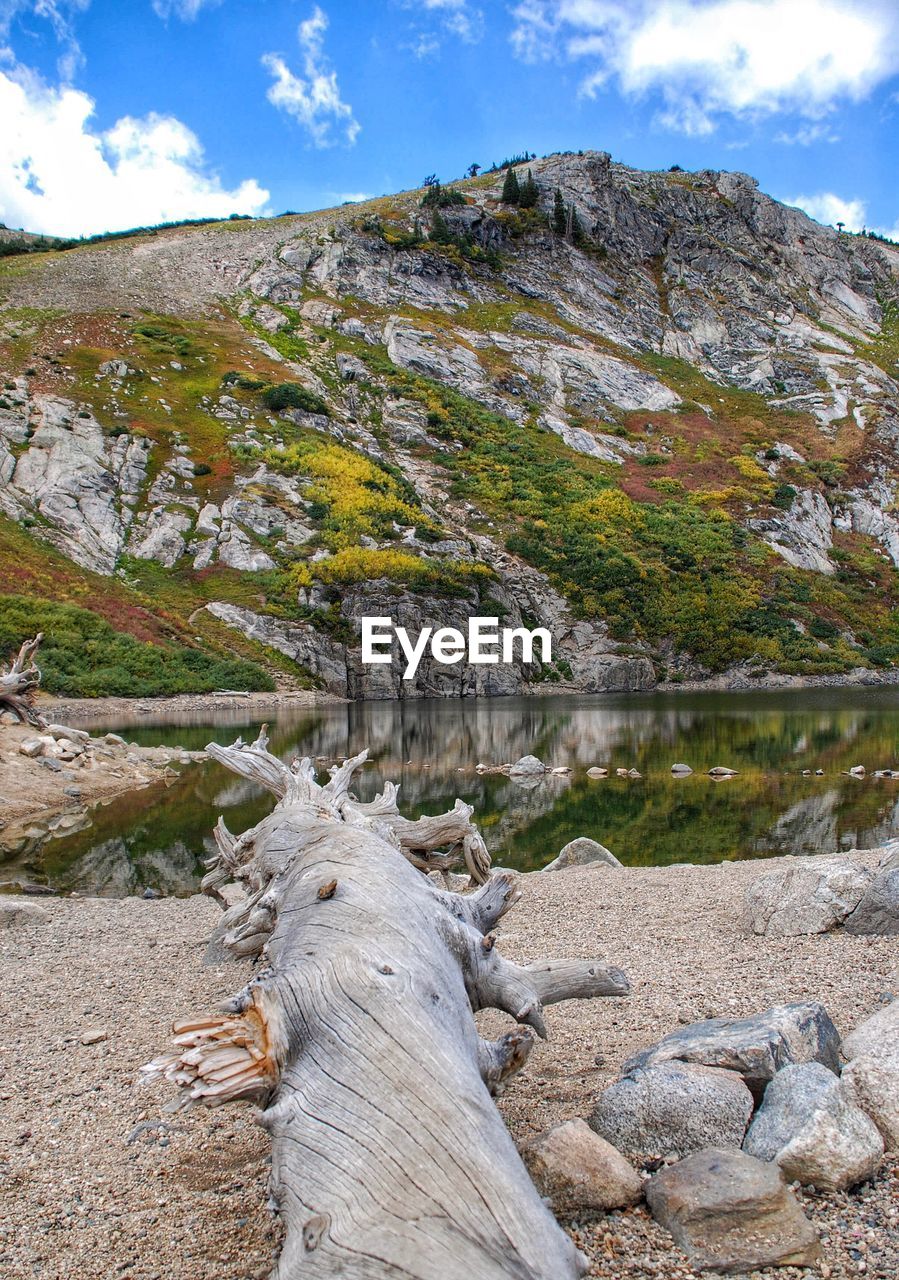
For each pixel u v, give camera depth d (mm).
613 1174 2764
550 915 7434
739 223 100562
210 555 44812
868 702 36656
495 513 54188
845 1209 2652
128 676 34156
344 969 3023
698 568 52156
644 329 85562
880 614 53562
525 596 48812
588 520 54531
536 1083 3805
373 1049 2654
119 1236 2918
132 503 46719
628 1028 4410
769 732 26250
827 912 5992
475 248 84562
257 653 40031
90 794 16250
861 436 70500
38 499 44438
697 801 15234
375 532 47969
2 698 19125
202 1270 2688
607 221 93688
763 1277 2396
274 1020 2943
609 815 14086
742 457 65938
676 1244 2547
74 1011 5559
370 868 4043
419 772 19219
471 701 40781
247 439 53156
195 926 7969
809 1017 3463
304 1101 2582
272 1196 2498
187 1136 3650
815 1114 2834
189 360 61500
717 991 4844
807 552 56906
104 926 8031
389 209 91812
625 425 70688
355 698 41281
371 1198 2215
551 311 82500
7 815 14258
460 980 3375
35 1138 3725
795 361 82500
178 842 12594
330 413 59750
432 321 75812
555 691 45500
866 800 15000
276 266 79125
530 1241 2121
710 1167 2707
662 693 43938
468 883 8336
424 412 62750
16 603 35469
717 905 7430
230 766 7215
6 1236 2957
